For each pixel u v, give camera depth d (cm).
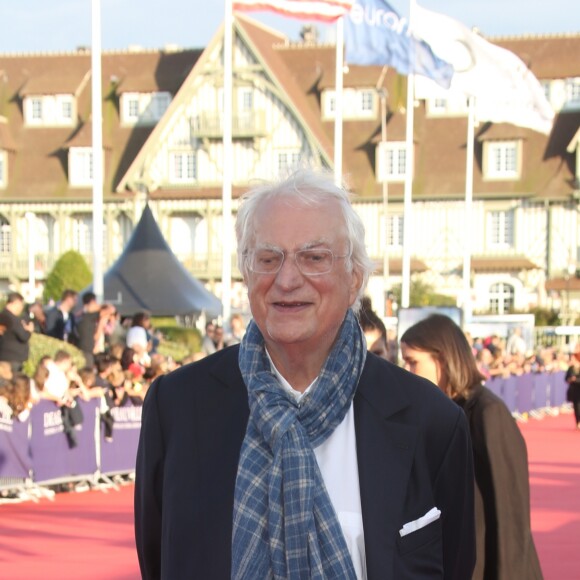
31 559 876
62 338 1938
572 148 5272
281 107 5306
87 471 1320
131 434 1411
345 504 268
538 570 427
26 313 1881
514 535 423
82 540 968
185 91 5384
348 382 272
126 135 5625
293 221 268
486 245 5378
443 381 449
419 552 271
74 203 5497
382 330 619
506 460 426
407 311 1966
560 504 1212
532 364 2873
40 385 1255
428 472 277
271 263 270
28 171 5603
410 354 453
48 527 1037
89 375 1338
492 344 2711
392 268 5309
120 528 1034
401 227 5384
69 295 1942
